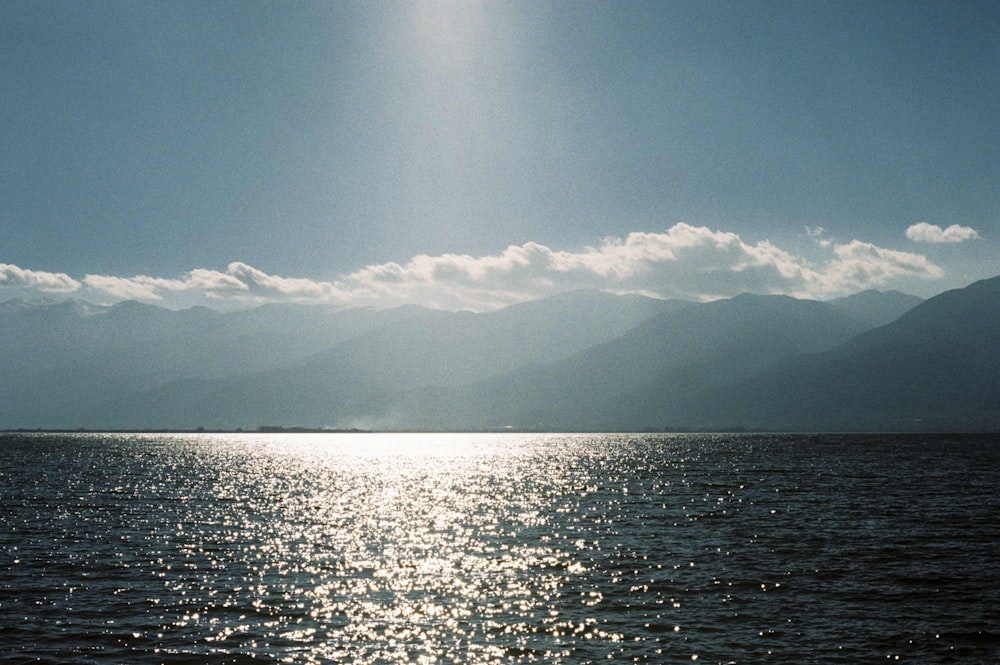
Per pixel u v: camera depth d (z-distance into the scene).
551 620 39.09
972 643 35.56
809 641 35.88
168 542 61.66
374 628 37.78
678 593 44.44
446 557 55.50
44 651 34.41
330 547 59.69
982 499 91.12
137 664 32.88
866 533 65.38
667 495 100.69
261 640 35.94
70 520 74.06
